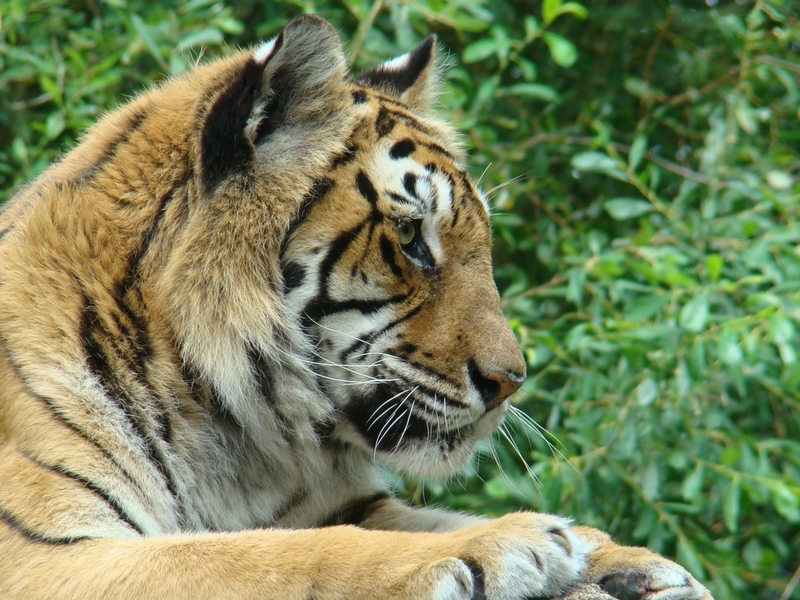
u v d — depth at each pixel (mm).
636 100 12836
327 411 6379
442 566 4629
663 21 12266
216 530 6309
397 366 6203
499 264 12336
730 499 8992
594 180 12242
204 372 5996
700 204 11523
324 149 6180
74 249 5949
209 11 10875
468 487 11312
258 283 6031
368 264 6141
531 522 5031
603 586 5414
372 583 4695
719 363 9883
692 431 9750
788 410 10781
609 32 12484
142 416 5809
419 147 6504
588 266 10031
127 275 5941
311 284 6137
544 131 11984
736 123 11219
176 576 4867
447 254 6336
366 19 10672
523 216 12312
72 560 5055
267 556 4891
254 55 5887
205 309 5957
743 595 10266
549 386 11383
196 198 5996
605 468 9727
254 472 6516
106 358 5762
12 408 5559
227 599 4777
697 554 9688
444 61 8141
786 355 8547
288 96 6156
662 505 9703
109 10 11570
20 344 5668
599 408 10031
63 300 5809
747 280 9188
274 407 6320
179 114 6359
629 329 9602
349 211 6121
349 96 6406
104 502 5406
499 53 10562
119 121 6602
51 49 11062
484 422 6387
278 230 6043
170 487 5918
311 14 6059
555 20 12539
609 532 10430
